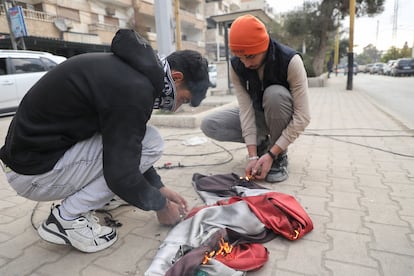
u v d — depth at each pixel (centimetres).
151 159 160
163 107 148
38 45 1338
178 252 132
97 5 1797
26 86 667
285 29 1756
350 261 138
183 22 2619
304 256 143
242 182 217
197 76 141
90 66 121
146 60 124
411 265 134
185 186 230
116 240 160
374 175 239
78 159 137
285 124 224
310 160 283
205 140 376
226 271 120
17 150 125
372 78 2250
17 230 175
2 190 237
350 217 176
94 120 128
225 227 148
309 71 1405
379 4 1442
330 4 1489
